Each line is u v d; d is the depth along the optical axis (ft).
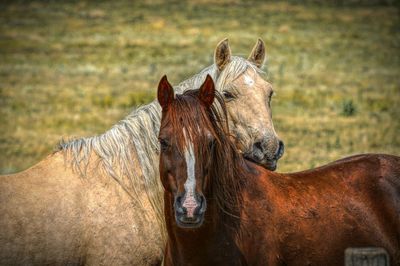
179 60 196.65
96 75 169.37
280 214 30.55
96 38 245.24
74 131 98.68
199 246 29.30
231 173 29.73
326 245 30.71
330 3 351.67
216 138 28.22
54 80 159.84
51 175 33.60
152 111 35.47
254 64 39.47
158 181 34.73
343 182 32.53
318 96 134.82
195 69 178.70
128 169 34.35
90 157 34.53
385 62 198.08
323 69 180.86
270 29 272.51
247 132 36.76
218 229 29.37
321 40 245.65
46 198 32.58
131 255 33.30
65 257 32.22
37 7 321.93
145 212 33.96
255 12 323.16
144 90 145.59
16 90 142.61
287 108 118.42
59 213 32.40
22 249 31.50
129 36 251.80
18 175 33.30
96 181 33.81
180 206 26.78
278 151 36.65
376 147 84.38
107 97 127.75
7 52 209.87
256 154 36.47
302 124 102.42
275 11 326.65
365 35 259.80
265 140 36.24
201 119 27.89
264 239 29.96
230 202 29.71
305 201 31.30
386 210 31.94
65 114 113.91
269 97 38.09
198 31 263.49
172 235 29.94
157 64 189.47
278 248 30.17
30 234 31.68
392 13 319.06
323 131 96.68
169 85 28.60
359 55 213.05
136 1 355.97
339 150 82.74
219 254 29.45
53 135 95.45
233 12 322.34
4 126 101.96
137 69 180.55
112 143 34.86
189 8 334.44
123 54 211.00
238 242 29.63
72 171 33.94
